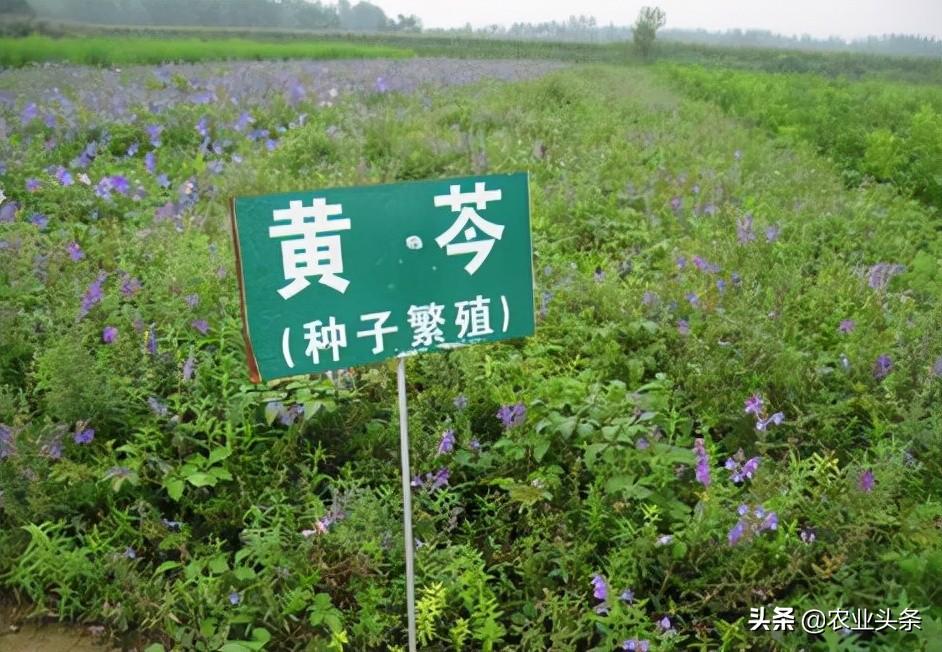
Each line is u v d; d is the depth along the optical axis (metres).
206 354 4.12
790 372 4.26
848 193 8.91
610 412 3.69
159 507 3.53
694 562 3.15
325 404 3.68
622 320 4.87
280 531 3.29
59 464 3.36
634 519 3.38
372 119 10.18
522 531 3.49
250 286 2.53
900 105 16.59
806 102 17.22
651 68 30.25
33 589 3.18
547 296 5.18
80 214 6.39
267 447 3.75
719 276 5.48
